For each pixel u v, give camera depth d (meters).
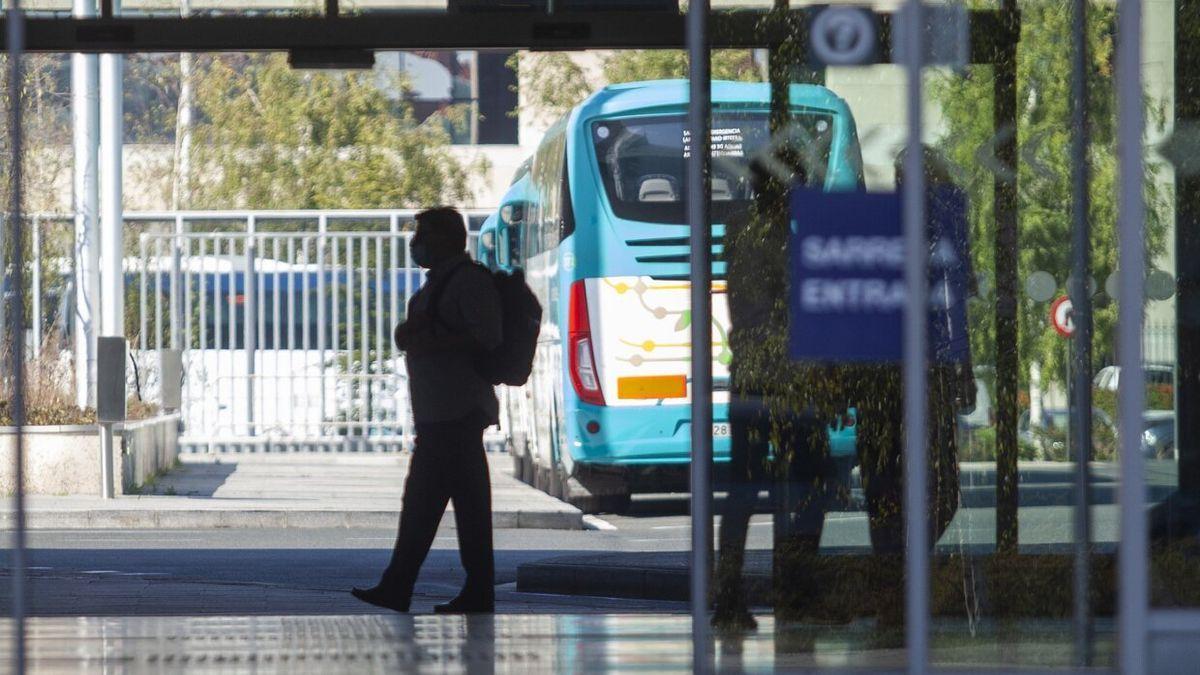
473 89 143.00
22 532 20.33
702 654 23.30
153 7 34.69
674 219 69.31
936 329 28.78
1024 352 28.88
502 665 25.94
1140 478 19.12
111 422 70.94
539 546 60.16
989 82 28.17
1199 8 28.06
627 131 69.69
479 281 35.25
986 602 28.38
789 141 28.30
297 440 101.81
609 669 25.58
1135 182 18.98
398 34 35.59
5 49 34.34
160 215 100.81
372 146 133.62
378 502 72.94
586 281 69.12
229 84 135.88
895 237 20.98
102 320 83.56
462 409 35.19
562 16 35.56
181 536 63.41
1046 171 28.52
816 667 27.14
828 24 27.56
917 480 19.80
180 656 26.80
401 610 35.50
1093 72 28.25
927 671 19.59
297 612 40.81
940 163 28.38
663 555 48.91
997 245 28.69
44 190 92.81
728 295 28.73
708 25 28.36
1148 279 27.95
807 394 28.89
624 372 69.06
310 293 101.62
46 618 31.92
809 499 28.83
